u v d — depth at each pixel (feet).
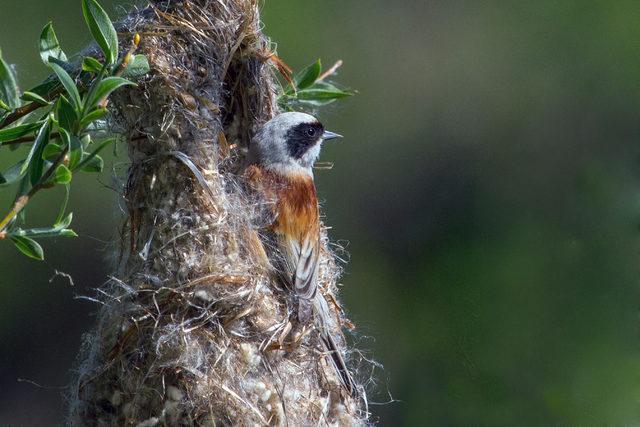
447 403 45.47
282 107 29.78
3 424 49.96
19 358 50.88
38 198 52.39
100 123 25.63
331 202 57.57
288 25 60.44
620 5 57.82
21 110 22.52
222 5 26.68
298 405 25.27
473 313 46.73
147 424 24.12
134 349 24.48
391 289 53.88
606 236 45.39
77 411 25.08
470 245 51.06
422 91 59.67
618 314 43.55
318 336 26.84
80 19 56.90
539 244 46.91
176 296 24.58
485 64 59.16
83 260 52.60
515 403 43.65
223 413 24.12
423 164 57.77
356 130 59.21
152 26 25.39
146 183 25.21
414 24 61.21
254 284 25.27
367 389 29.89
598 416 41.96
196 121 25.34
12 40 55.36
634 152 47.39
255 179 28.14
